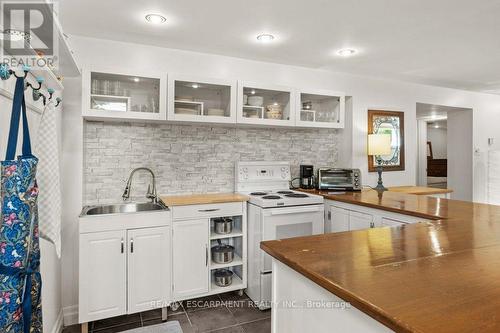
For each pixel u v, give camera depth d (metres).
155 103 2.61
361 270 0.96
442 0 1.92
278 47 2.76
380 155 3.69
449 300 0.75
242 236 2.74
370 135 3.57
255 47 2.76
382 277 0.90
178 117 2.61
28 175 0.98
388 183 3.92
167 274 2.37
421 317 0.67
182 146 2.98
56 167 1.36
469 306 0.72
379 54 2.94
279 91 3.05
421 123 6.25
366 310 0.74
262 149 3.36
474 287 0.82
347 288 0.82
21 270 0.96
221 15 2.12
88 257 2.14
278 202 2.59
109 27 2.32
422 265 1.00
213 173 3.11
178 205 2.43
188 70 2.86
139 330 2.21
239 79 3.07
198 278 2.51
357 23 2.26
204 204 2.54
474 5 1.99
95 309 2.16
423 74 3.64
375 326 0.77
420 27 2.32
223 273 2.77
